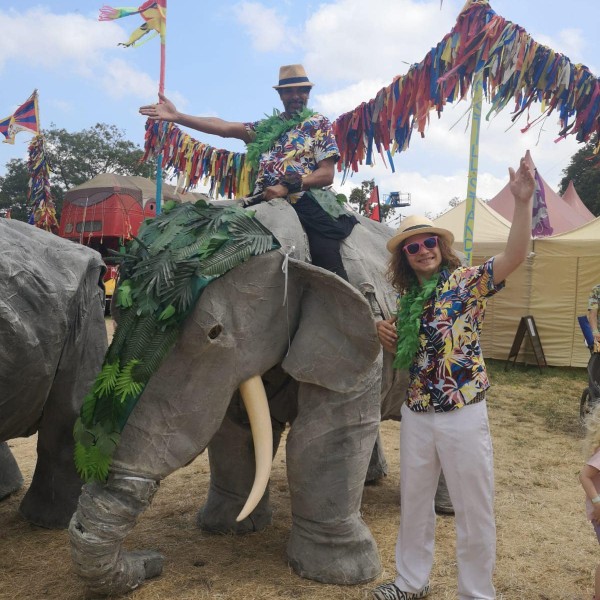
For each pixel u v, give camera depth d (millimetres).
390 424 7652
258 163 3916
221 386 2867
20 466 5539
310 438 3287
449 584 3406
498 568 3686
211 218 2916
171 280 2674
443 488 4574
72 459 4047
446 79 6281
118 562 3016
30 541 3871
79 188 20266
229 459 3969
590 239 11562
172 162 5520
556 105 6645
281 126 3820
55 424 3969
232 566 3547
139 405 2727
